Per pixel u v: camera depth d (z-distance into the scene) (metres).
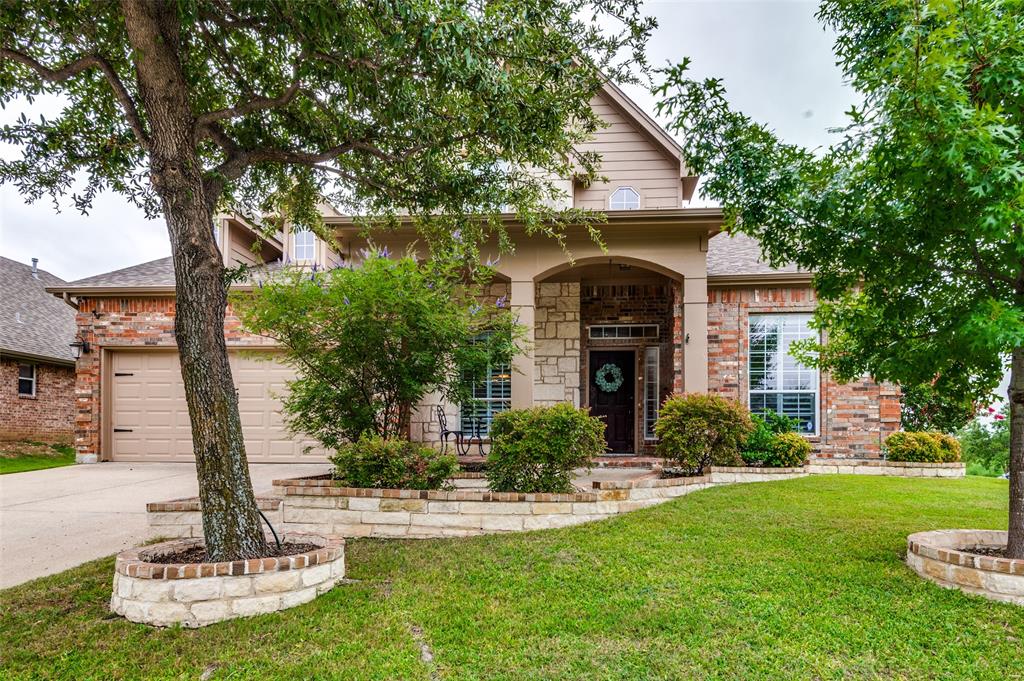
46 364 15.59
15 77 4.85
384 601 4.06
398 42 3.79
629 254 9.61
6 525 6.44
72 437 16.47
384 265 7.15
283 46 4.80
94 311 11.93
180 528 6.07
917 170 3.66
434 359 7.60
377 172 6.23
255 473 9.98
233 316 11.66
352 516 6.07
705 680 2.98
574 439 6.27
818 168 4.49
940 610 3.73
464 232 6.62
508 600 4.06
